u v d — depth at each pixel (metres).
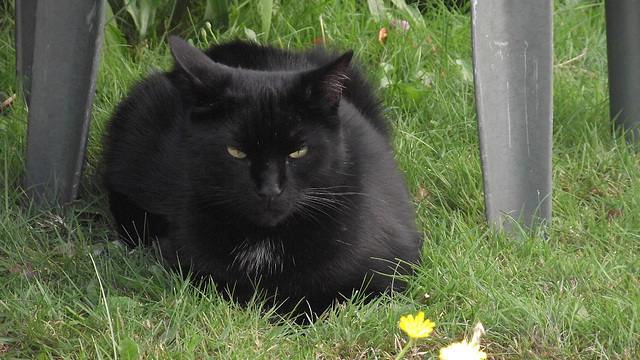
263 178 2.81
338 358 2.78
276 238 3.01
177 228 3.16
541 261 3.35
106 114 4.16
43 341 2.75
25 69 4.21
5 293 2.96
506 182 3.54
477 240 3.43
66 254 3.32
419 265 3.28
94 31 3.38
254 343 2.79
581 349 2.84
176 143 3.32
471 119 4.44
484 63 3.35
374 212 3.14
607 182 4.04
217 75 2.88
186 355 2.65
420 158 4.07
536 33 3.35
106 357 2.68
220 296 3.02
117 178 3.60
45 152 3.58
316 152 2.91
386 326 2.89
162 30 5.10
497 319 2.94
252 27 5.06
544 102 3.44
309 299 3.11
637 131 4.36
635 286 3.12
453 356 2.20
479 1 3.25
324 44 4.34
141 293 3.04
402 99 4.48
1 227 3.37
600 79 5.05
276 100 2.82
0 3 5.10
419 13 5.27
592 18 5.75
